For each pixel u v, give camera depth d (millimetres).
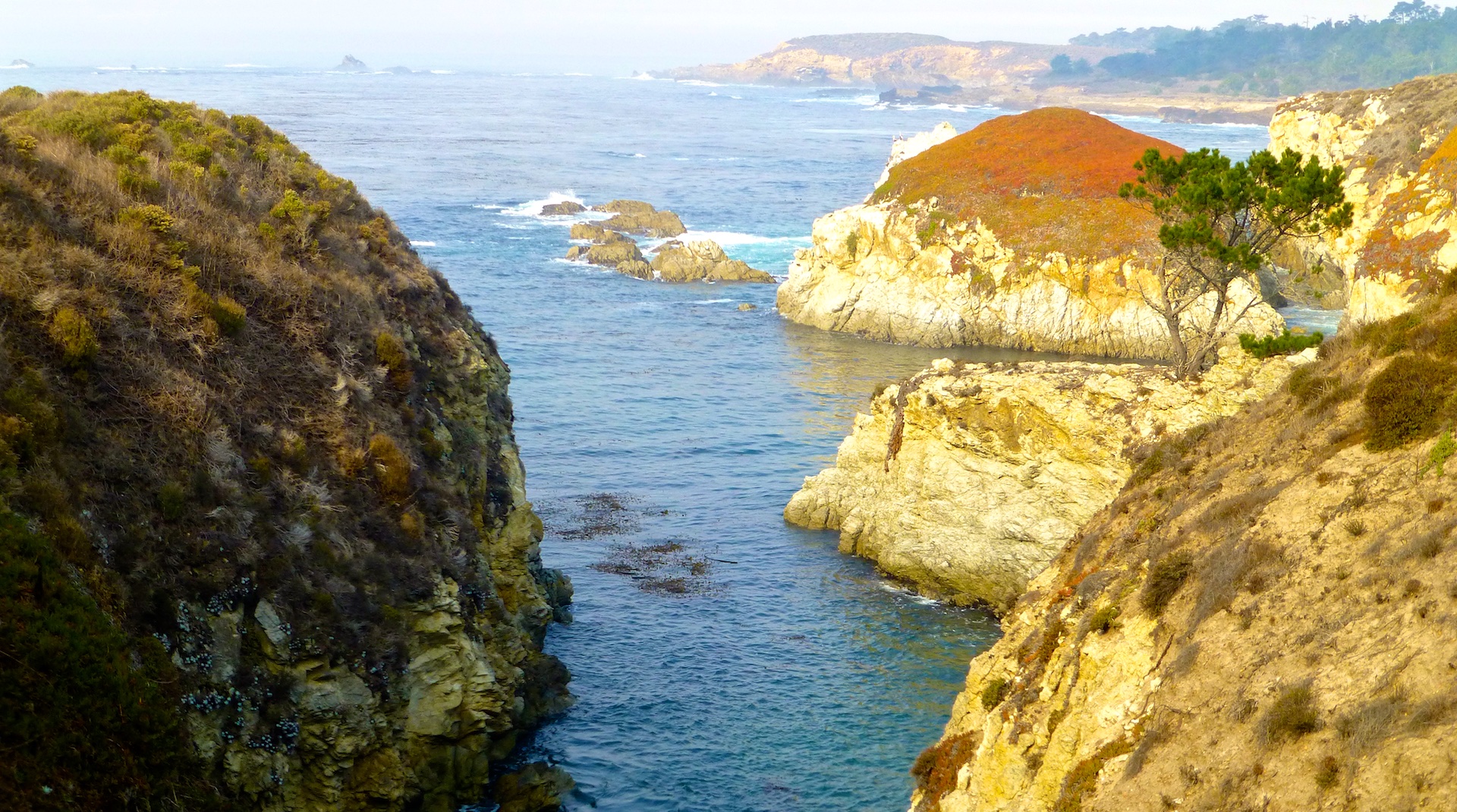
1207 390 48344
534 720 41594
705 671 46562
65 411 28109
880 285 118250
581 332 112500
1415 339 26281
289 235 42156
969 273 116062
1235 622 22109
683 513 65562
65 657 23000
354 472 35250
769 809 37250
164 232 36250
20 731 21562
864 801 37844
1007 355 112500
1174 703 21656
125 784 23281
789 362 105125
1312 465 25109
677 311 124625
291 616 30203
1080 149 125750
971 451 54625
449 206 186000
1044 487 52094
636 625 50594
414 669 33781
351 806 31375
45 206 33938
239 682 28266
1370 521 22078
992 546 53375
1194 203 46688
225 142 48625
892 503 58250
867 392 95000
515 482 48500
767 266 150250
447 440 41938
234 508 30422
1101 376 51562
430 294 49438
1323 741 18266
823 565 58594
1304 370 30422
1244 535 23953
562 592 52125
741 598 54000
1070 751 23656
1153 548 26141
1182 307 50625
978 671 30781
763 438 80875
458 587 36875
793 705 44062
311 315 38469
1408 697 17875
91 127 43094
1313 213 46062
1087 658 24719
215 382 33281
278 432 33906
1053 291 113938
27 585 23594
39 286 30547
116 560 26875
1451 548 19844
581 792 37719
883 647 49406
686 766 39562
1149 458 33031
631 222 170875
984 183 122188
